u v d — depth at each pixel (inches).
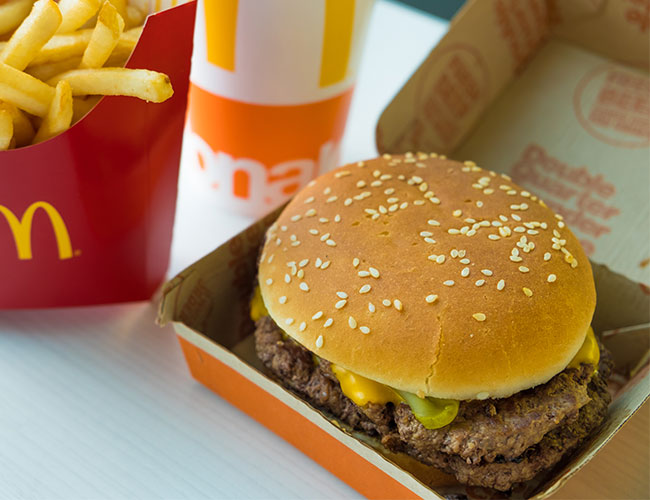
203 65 12.9
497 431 9.9
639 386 11.0
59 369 12.0
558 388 10.4
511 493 10.8
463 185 11.7
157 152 11.8
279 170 14.1
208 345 10.8
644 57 14.6
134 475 10.9
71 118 10.7
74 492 10.6
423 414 9.9
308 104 13.3
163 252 13.1
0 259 11.6
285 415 10.8
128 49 11.1
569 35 15.3
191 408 11.7
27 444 11.0
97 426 11.4
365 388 10.3
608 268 12.3
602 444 9.9
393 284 10.2
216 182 14.4
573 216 14.4
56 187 11.0
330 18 12.4
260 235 12.4
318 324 10.2
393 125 13.7
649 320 12.3
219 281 12.0
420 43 18.8
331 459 10.8
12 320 12.7
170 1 11.1
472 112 15.2
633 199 14.3
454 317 10.0
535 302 10.2
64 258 11.9
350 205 11.3
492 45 14.7
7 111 10.3
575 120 15.0
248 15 12.2
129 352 12.4
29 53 10.4
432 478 10.7
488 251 10.6
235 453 11.3
